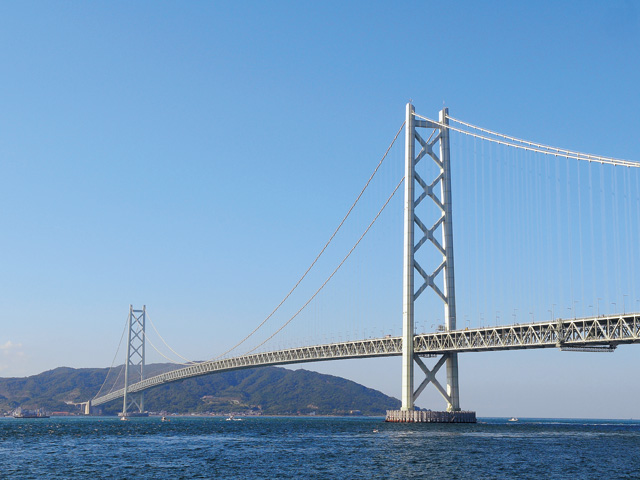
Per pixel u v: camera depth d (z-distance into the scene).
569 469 62.97
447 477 58.34
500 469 62.84
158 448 88.06
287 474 60.69
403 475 59.50
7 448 90.12
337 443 91.31
